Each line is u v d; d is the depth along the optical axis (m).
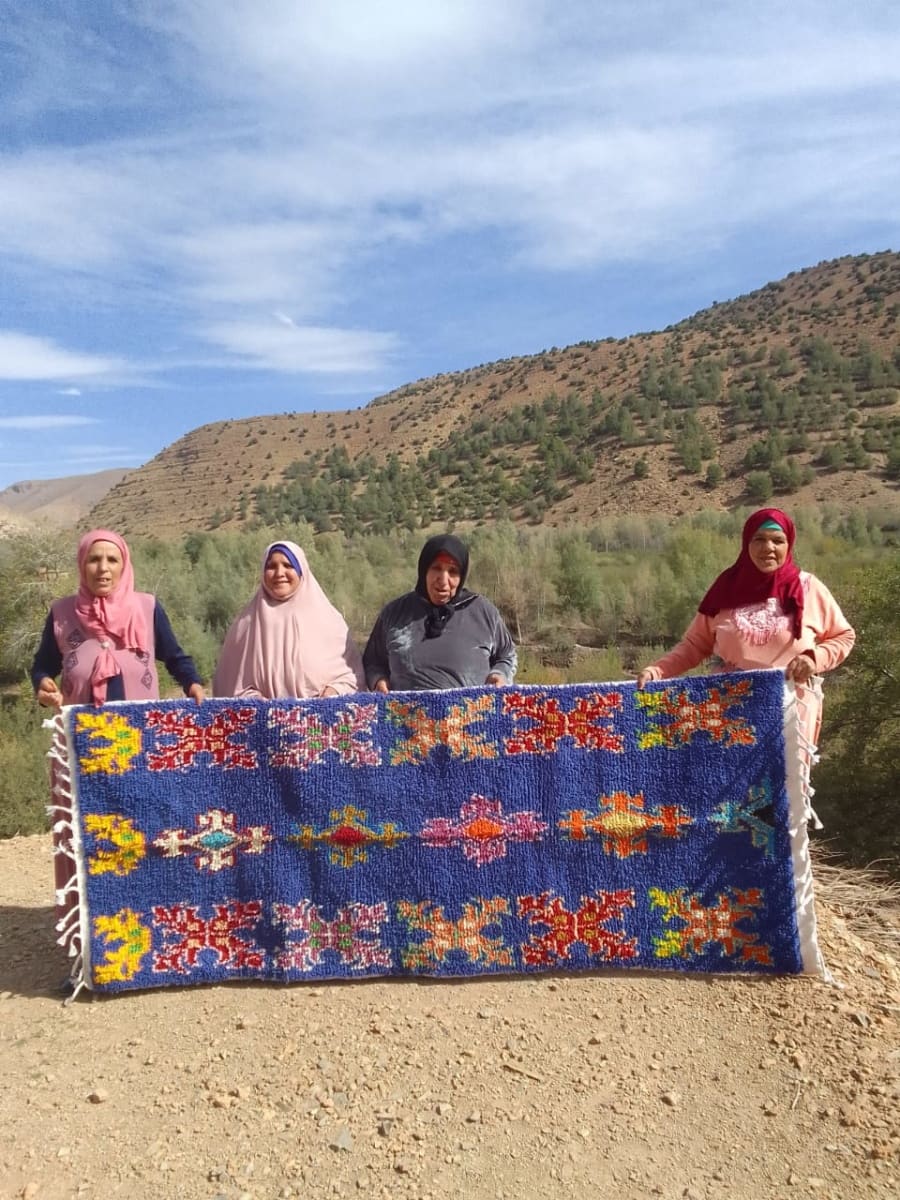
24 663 16.44
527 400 117.94
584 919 3.96
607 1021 3.60
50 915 4.91
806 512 42.03
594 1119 3.06
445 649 4.56
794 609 4.17
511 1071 3.29
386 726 4.02
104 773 3.94
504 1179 2.80
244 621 4.63
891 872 8.12
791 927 3.91
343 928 3.95
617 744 4.03
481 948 3.95
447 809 3.99
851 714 9.40
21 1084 3.28
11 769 9.63
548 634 21.27
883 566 9.91
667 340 122.94
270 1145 2.95
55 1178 2.83
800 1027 3.52
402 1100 3.15
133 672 4.14
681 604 20.61
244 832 3.97
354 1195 2.74
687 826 3.98
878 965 4.20
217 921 3.95
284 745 3.98
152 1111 3.12
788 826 3.97
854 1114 3.04
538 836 3.99
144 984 3.92
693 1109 3.10
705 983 3.87
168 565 23.97
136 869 3.95
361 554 32.38
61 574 17.25
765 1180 2.80
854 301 110.19
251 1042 3.50
